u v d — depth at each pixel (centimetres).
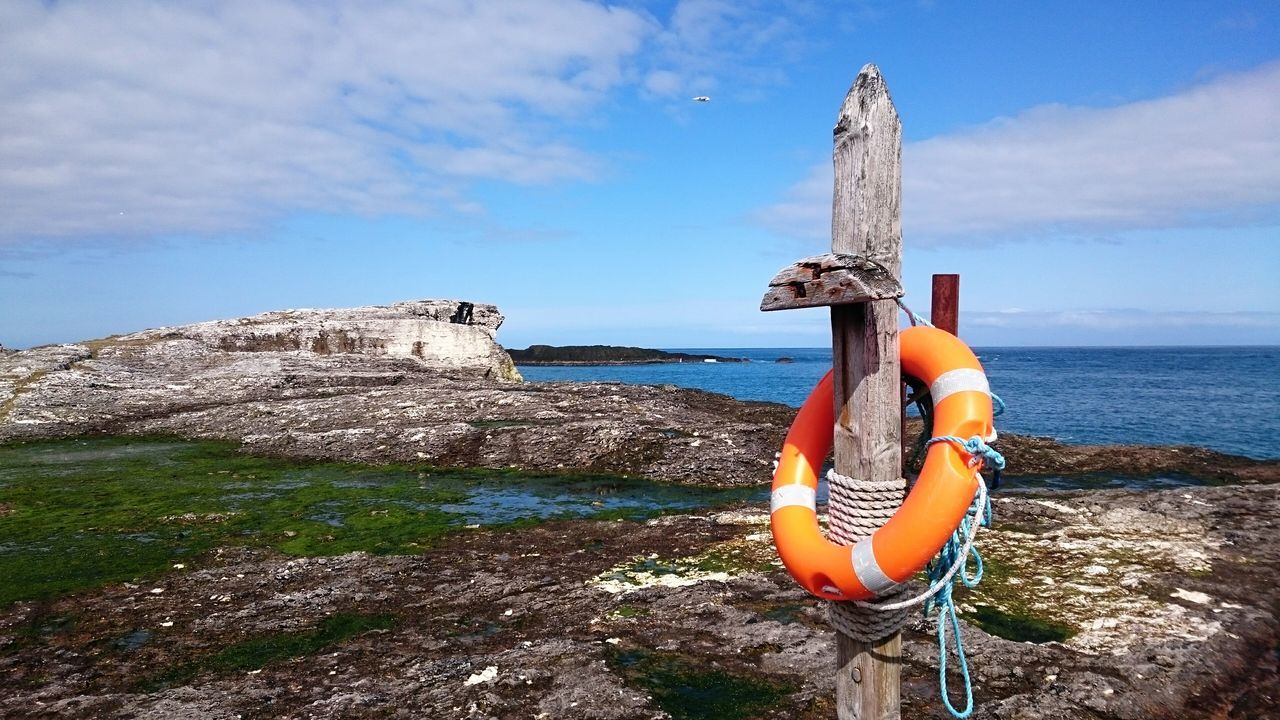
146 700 699
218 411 2695
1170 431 3309
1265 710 660
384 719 645
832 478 450
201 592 1023
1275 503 1312
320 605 965
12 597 1007
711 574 1041
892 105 407
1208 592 917
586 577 1049
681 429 2220
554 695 679
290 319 4416
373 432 2267
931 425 486
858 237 407
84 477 1853
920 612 851
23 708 693
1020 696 655
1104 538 1151
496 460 2030
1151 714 641
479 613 923
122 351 3641
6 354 3359
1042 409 4347
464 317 5094
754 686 703
